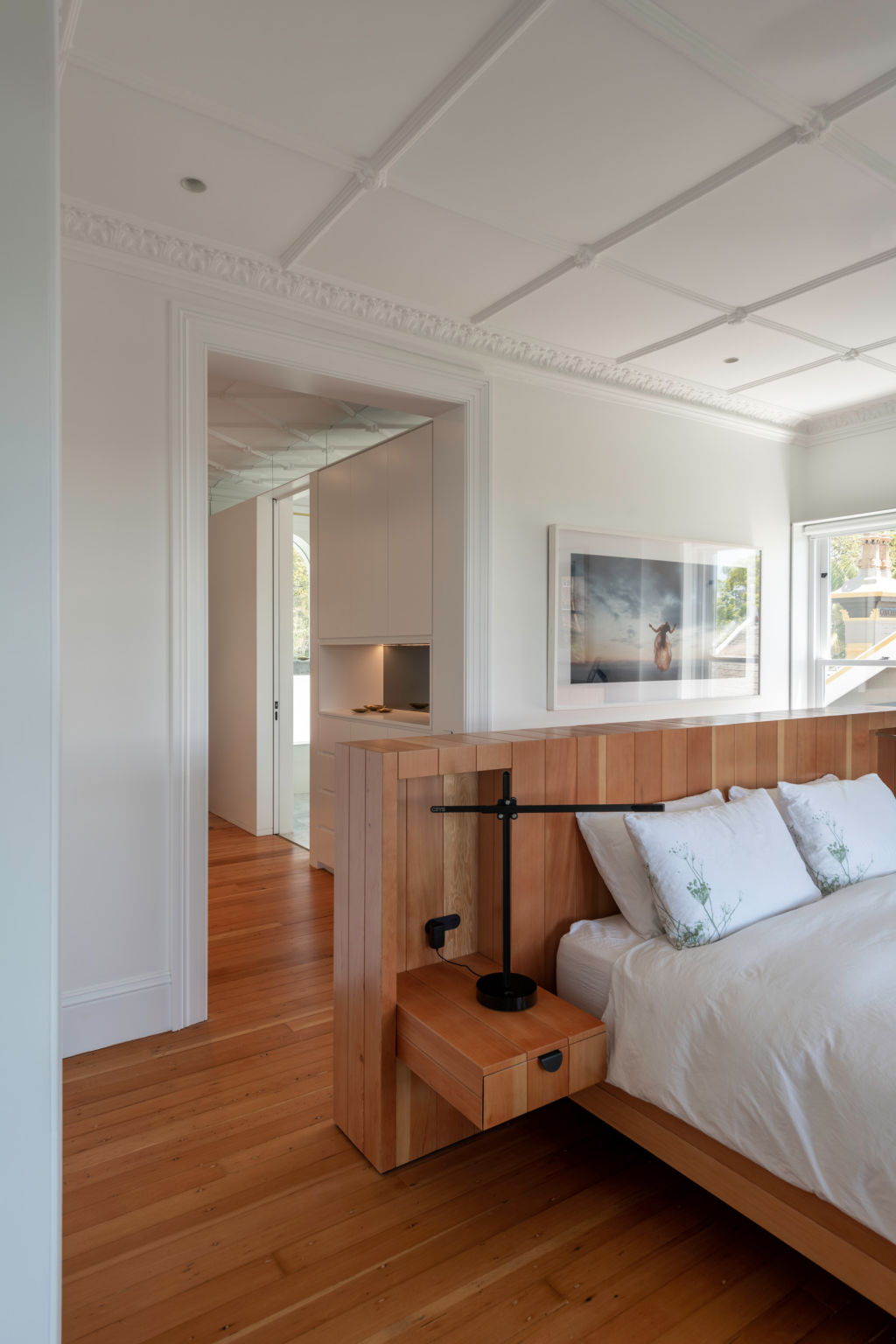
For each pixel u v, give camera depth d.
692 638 4.57
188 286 2.85
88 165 2.37
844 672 5.01
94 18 1.80
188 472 2.82
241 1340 1.50
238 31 1.85
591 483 4.14
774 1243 1.76
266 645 5.63
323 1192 1.92
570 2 1.75
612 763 2.41
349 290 3.16
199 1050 2.63
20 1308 0.85
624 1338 1.51
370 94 2.07
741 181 2.44
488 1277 1.66
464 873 2.25
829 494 5.08
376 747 2.07
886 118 2.16
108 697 2.67
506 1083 1.68
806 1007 1.63
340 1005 2.16
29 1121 0.85
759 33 1.87
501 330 3.58
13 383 0.86
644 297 3.26
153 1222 1.81
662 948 2.00
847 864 2.48
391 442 4.20
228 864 4.87
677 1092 1.74
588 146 2.28
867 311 3.41
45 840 0.87
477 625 3.70
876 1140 1.41
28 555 0.87
